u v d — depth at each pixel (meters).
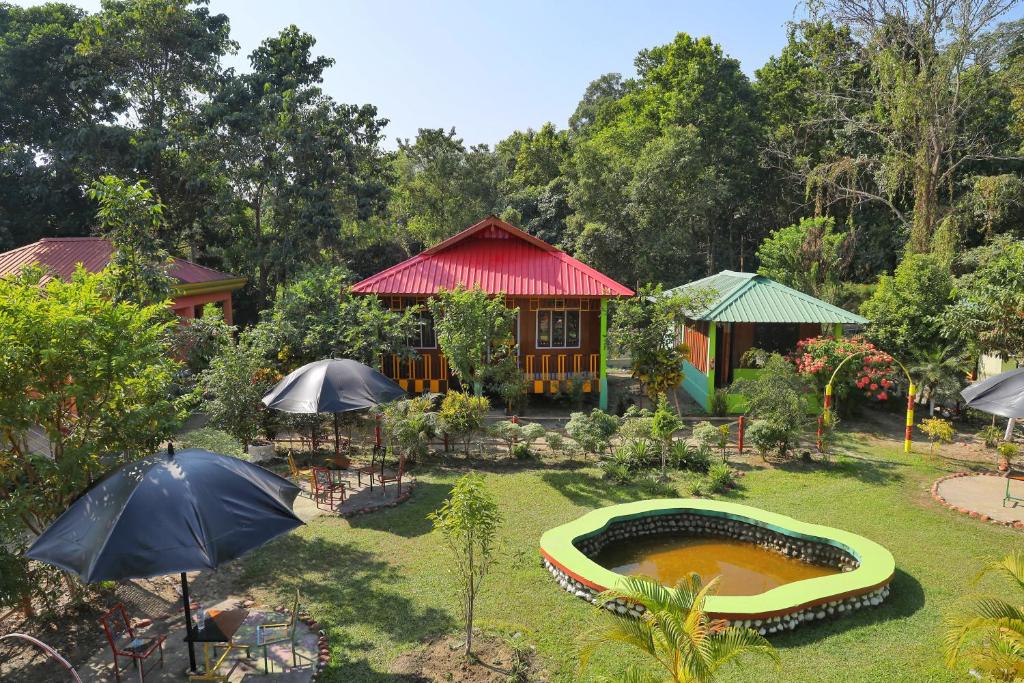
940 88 28.22
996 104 30.73
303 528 11.70
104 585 9.19
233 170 33.28
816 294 29.50
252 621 8.43
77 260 20.92
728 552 11.62
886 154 31.95
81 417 8.82
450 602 9.05
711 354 20.56
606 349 20.92
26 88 33.62
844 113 37.06
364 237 39.69
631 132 44.03
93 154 31.12
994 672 5.80
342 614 8.70
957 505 12.88
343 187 35.16
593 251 38.41
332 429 18.28
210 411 14.76
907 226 31.56
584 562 9.70
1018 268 16.50
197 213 34.69
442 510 8.27
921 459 16.22
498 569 10.12
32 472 8.43
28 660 7.63
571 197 39.91
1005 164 31.06
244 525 6.56
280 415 16.23
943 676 7.45
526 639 8.16
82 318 8.06
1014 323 16.34
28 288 8.74
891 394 20.62
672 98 44.03
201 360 18.02
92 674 7.36
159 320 15.43
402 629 8.34
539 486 13.99
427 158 44.50
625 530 11.96
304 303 19.27
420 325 21.00
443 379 21.11
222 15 37.03
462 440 17.61
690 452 15.42
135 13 31.95
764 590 10.10
